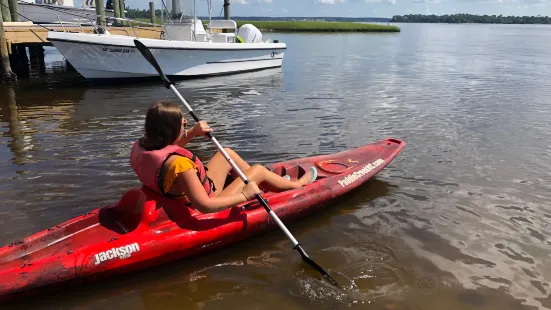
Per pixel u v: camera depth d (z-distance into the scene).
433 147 6.05
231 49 12.79
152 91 10.55
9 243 3.44
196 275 3.16
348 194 4.49
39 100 9.41
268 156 5.59
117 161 5.30
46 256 2.92
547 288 3.02
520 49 27.06
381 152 5.14
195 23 12.54
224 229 3.38
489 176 5.02
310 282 3.08
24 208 4.03
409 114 8.09
